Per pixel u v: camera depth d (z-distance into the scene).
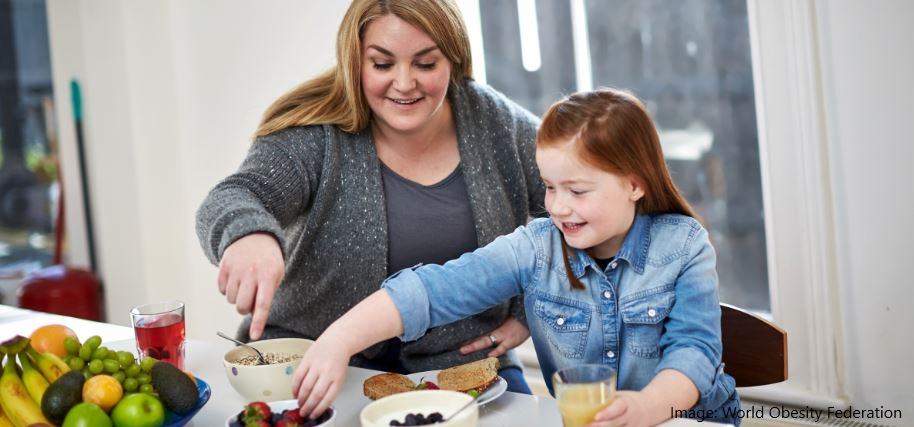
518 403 1.26
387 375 1.30
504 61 2.66
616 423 1.08
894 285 1.90
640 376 1.36
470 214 1.68
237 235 1.29
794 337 2.03
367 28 1.51
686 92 2.49
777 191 2.00
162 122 2.90
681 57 2.47
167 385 1.12
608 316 1.35
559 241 1.40
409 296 1.30
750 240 2.46
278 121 1.61
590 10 2.55
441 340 1.66
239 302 1.23
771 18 1.95
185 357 1.56
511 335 1.68
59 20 3.09
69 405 1.08
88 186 3.12
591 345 1.37
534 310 1.41
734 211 2.48
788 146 1.97
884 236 1.90
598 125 1.26
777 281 2.04
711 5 2.41
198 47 2.82
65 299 2.88
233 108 2.79
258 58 2.72
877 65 1.85
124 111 2.92
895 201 1.87
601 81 2.58
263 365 1.27
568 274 1.36
